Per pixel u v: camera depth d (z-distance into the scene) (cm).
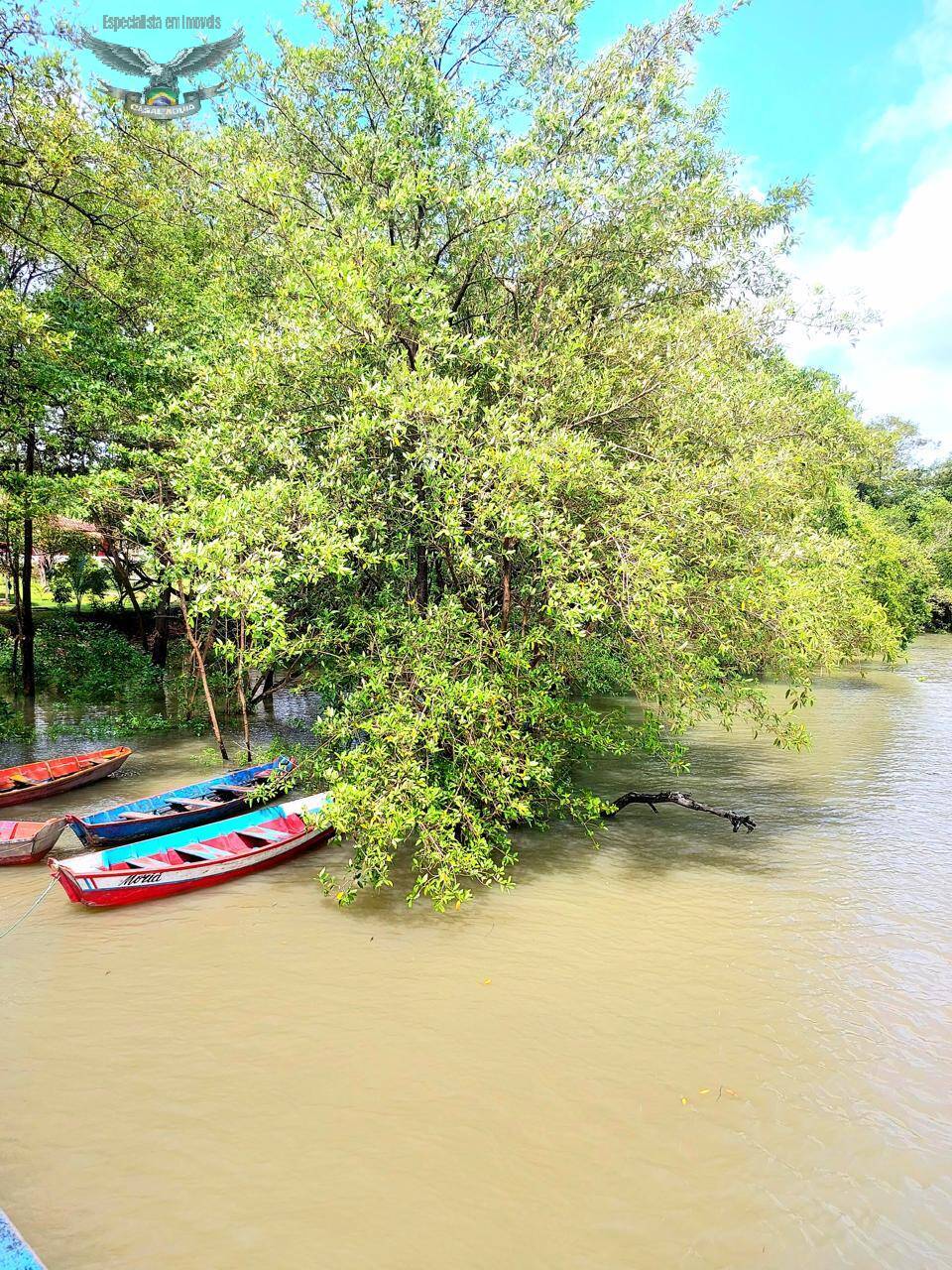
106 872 894
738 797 1368
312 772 1102
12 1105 588
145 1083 615
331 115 1113
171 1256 466
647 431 1089
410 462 1003
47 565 3052
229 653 916
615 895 966
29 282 1730
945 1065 653
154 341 1602
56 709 2083
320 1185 520
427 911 921
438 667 963
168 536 1145
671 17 1049
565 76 1040
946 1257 473
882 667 3180
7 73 1302
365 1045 667
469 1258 467
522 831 1184
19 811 1261
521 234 1093
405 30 1071
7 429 1588
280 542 848
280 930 871
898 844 1142
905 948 844
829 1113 593
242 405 1058
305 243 1012
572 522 974
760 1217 500
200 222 1755
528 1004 731
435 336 934
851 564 2034
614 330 1089
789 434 1227
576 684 1284
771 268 1213
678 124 1081
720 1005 733
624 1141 562
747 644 1069
